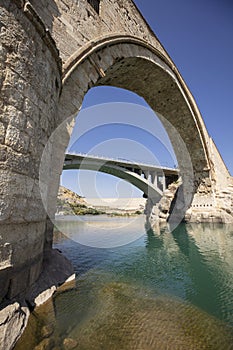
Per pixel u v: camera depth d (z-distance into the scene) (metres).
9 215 2.94
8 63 3.09
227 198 19.30
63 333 2.96
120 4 9.76
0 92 2.93
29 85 3.56
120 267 6.89
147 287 5.10
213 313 3.81
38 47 3.90
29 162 3.53
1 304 2.70
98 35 7.83
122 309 3.81
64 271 4.99
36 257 3.82
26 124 3.45
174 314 3.70
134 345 2.76
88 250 9.41
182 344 2.83
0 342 2.26
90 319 3.40
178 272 6.48
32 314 3.11
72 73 6.33
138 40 10.38
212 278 5.94
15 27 3.25
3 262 2.79
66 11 6.50
